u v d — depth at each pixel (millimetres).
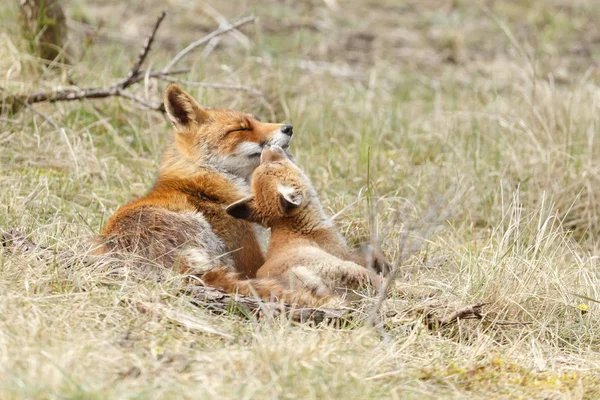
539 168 14766
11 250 9875
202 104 16000
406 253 11125
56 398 6680
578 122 16109
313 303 9211
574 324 9977
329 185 14094
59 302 8750
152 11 24516
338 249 10359
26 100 14789
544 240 11969
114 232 10117
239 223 10992
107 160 14172
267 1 26703
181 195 10984
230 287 9531
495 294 9969
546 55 23656
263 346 7828
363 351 8195
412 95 20156
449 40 24547
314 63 21281
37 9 16062
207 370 7586
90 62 17766
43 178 12953
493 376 8297
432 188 13266
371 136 15727
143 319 8648
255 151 11734
